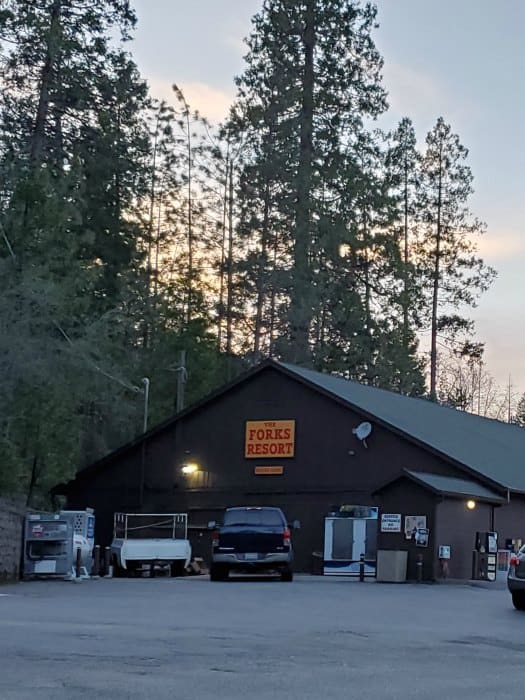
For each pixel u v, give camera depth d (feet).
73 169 113.29
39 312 88.79
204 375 163.32
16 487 89.61
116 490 133.39
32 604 58.44
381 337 183.01
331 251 173.99
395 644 44.24
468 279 209.15
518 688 33.55
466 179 208.23
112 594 68.28
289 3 174.60
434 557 96.43
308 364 169.78
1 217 92.58
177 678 32.73
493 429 150.10
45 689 29.71
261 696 30.12
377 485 116.88
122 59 136.26
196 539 127.03
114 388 98.94
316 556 117.70
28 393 90.58
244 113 183.11
